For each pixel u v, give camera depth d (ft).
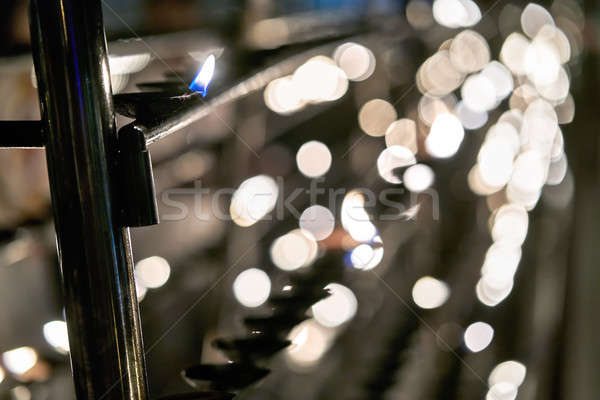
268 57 3.13
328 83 8.38
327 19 9.01
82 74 2.15
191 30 6.37
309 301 3.16
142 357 2.25
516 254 7.72
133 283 2.23
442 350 5.13
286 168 7.63
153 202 2.19
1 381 3.96
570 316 6.66
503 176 9.78
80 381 2.20
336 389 4.11
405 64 11.90
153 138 2.22
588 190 9.86
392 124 9.30
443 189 8.73
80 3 2.15
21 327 4.46
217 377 2.58
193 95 2.32
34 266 4.73
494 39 18.07
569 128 12.60
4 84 4.76
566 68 16.44
